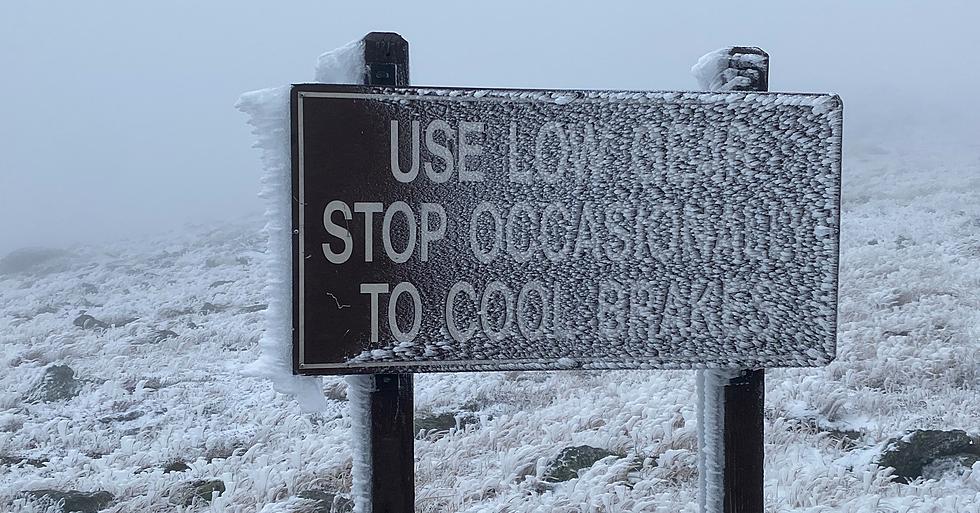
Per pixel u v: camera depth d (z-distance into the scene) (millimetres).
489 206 3072
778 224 3258
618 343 3164
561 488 7258
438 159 3027
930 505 6434
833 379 10711
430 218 3033
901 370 10734
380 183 2990
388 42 3039
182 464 8867
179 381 13531
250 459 8828
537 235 3105
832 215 3275
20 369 14727
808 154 3264
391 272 3010
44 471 8930
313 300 2963
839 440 8469
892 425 8781
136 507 7262
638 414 9375
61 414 11883
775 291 3256
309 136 2939
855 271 17859
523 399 10703
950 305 14469
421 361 3039
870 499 6578
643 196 3174
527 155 3090
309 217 2951
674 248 3197
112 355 16000
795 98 3252
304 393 3045
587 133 3131
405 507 3139
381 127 2984
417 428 9773
